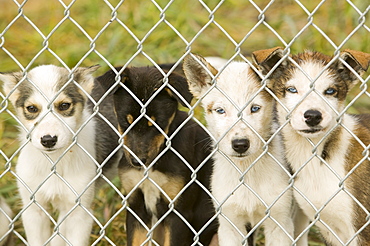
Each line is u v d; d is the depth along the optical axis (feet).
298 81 15.35
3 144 23.71
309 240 20.52
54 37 29.48
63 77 17.42
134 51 27.84
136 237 18.66
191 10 30.53
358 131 16.10
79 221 17.76
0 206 18.76
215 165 17.24
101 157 18.97
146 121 17.20
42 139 15.64
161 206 18.52
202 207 18.75
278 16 31.01
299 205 16.40
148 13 29.17
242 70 16.52
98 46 29.09
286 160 16.47
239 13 31.83
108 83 17.44
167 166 17.94
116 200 21.72
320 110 14.19
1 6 33.45
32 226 17.74
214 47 28.76
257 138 15.61
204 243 19.17
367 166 15.70
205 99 16.66
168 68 18.29
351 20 27.53
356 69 15.17
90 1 30.81
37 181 17.53
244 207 16.83
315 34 27.63
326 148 15.72
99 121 19.21
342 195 15.57
